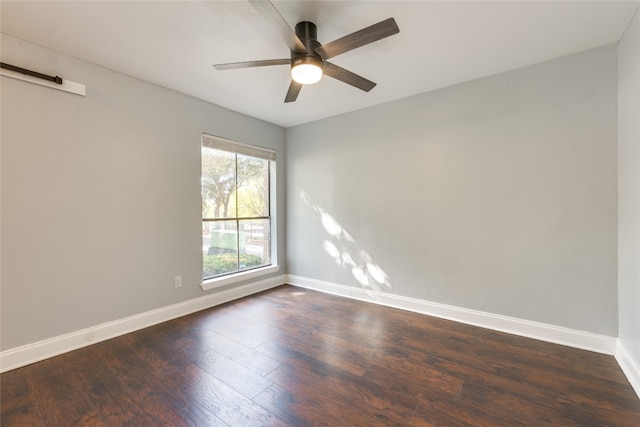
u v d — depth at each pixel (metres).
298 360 2.15
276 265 4.20
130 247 2.66
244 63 1.97
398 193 3.26
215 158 3.49
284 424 1.53
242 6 1.77
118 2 1.72
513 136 2.59
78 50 2.24
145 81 2.75
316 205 3.99
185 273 3.09
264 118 3.88
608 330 2.22
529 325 2.54
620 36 2.08
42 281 2.18
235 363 2.11
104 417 1.57
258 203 4.07
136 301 2.71
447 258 2.96
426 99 3.05
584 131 2.29
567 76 2.35
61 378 1.92
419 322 2.87
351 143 3.63
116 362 2.12
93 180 2.43
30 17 1.85
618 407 1.64
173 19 1.89
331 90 2.99
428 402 1.69
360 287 3.59
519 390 1.80
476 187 2.78
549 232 2.44
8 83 2.03
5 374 1.96
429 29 2.01
